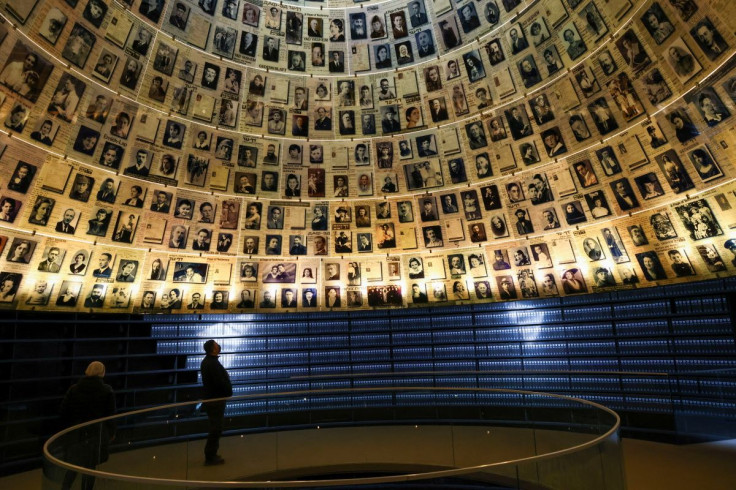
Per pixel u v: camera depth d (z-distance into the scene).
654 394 10.12
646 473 7.73
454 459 7.61
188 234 14.04
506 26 12.98
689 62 9.84
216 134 14.13
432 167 14.88
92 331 12.13
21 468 9.67
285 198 15.18
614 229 12.25
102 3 11.34
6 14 9.80
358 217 15.52
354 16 14.75
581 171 12.59
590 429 6.03
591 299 12.87
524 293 13.98
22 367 10.68
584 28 11.52
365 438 8.01
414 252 15.32
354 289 15.56
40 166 11.18
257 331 14.87
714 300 10.72
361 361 15.12
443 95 14.41
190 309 14.01
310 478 7.94
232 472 7.48
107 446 6.29
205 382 8.63
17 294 10.98
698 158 10.35
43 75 10.75
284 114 14.87
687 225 10.87
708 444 9.27
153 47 12.56
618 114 11.52
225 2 13.58
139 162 12.94
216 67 13.77
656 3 9.95
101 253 12.55
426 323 15.17
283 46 14.61
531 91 13.01
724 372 9.43
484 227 14.47
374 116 15.11
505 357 14.02
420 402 8.09
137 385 12.53
